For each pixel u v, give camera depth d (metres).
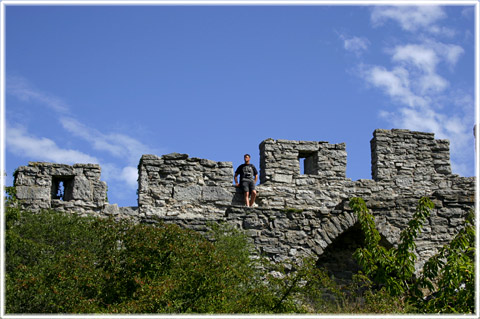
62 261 17.22
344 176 25.12
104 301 17.05
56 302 16.42
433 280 22.33
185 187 23.81
